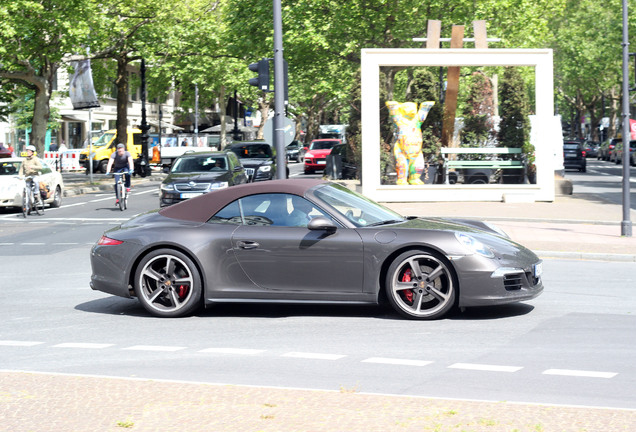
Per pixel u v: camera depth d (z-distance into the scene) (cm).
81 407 698
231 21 5450
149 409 688
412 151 3225
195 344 1006
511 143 3241
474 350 956
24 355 955
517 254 1135
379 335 1043
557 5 5784
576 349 957
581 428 625
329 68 5256
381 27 4884
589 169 7006
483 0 4825
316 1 4856
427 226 1164
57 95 7738
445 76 3234
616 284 1473
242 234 1157
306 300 1146
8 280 1603
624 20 2253
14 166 3231
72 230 2562
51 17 4200
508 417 655
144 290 1185
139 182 5575
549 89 3225
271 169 3991
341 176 4581
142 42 5028
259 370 870
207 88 7981
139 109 9988
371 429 628
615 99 10950
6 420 666
